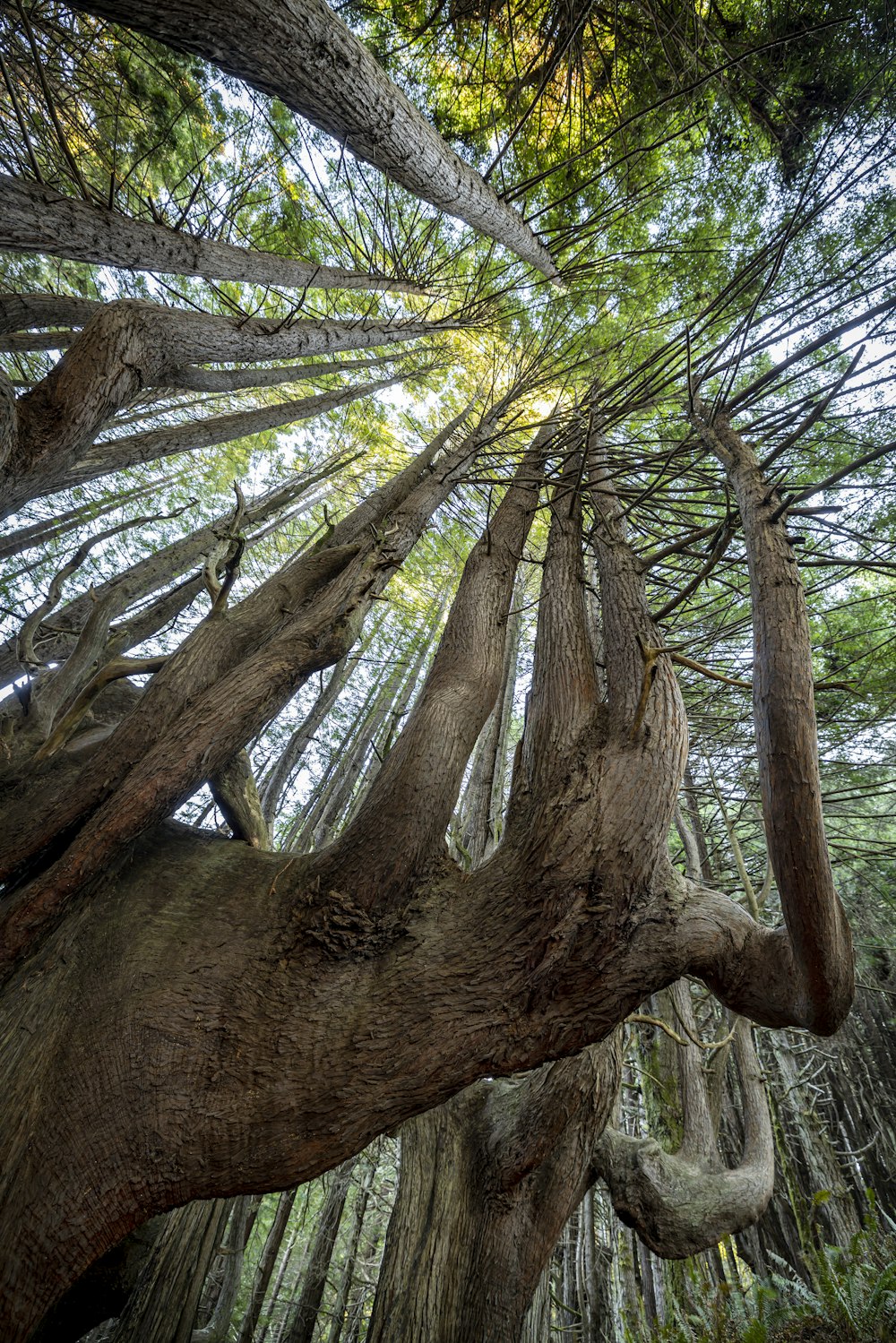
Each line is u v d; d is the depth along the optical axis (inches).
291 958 97.4
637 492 197.6
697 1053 234.7
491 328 382.6
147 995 92.3
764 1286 231.8
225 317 209.2
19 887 113.1
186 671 140.2
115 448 274.7
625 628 130.6
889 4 199.2
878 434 199.8
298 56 103.5
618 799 100.6
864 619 261.1
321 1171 85.6
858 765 259.8
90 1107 81.6
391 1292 150.9
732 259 270.4
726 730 264.8
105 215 176.4
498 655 159.2
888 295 128.9
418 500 226.4
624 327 318.0
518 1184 161.6
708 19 211.2
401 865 104.1
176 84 267.9
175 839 126.5
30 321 219.1
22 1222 73.4
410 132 135.0
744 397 135.7
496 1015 91.0
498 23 236.5
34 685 173.5
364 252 303.9
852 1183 354.9
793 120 229.1
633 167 259.4
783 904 81.0
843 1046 395.5
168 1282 174.1
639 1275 283.4
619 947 93.6
